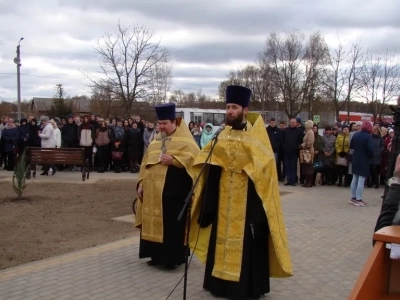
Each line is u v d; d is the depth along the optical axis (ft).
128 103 93.86
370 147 33.78
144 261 19.77
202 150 15.89
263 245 15.44
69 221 27.45
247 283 15.15
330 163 45.37
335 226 27.32
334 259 20.61
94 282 17.17
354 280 17.87
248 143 15.08
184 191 18.31
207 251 16.08
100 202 33.50
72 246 22.34
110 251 21.22
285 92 135.74
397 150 23.44
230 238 15.15
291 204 34.60
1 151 53.67
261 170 14.70
